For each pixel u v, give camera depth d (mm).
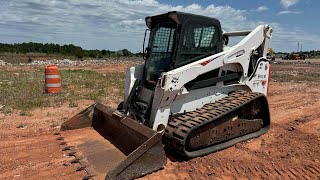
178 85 5871
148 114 6105
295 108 10445
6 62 35406
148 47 6961
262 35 7387
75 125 7465
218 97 6859
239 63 6922
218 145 6363
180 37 6012
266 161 5906
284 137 7250
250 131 7043
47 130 7539
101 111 7113
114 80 17609
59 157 5867
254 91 7508
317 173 5438
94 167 5340
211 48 6555
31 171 5285
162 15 6316
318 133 7582
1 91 12117
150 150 5102
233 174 5355
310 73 26859
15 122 8180
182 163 5691
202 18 6289
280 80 20031
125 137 6266
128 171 4898
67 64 35844
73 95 11977
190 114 6137
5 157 5859
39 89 13008
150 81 6582
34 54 51031
